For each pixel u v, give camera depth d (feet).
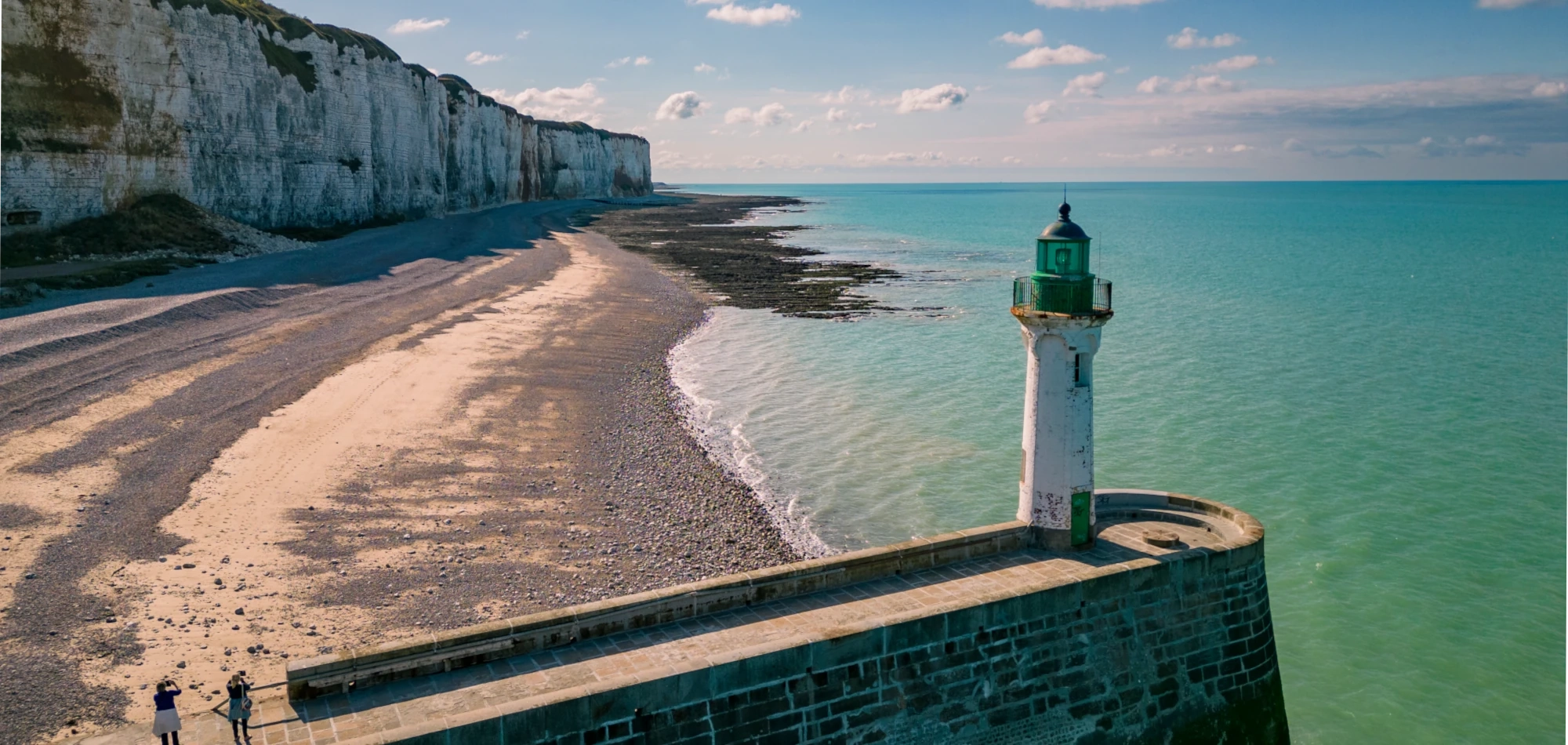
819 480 90.02
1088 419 53.47
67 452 77.97
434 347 130.00
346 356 119.14
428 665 41.24
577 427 98.99
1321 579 71.36
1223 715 52.47
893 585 50.62
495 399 106.93
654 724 39.29
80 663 48.24
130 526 65.51
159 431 85.05
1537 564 73.26
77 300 130.31
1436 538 77.92
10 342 103.96
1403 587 69.92
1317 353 149.38
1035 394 53.98
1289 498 86.53
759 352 148.15
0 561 58.80
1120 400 120.88
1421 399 119.96
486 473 82.94
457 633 41.93
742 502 81.87
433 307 157.28
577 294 188.14
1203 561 51.67
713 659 40.55
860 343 157.17
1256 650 53.62
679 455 93.30
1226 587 52.54
